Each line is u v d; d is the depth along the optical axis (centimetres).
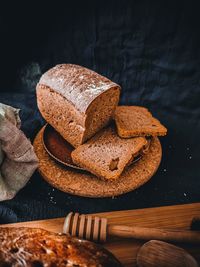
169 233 37
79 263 31
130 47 56
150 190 45
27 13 54
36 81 58
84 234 37
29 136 50
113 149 47
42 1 54
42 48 57
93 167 44
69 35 56
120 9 54
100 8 54
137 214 41
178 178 46
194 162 49
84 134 47
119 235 38
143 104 57
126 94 58
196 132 53
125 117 52
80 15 55
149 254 36
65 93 48
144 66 57
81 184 44
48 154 47
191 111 55
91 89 47
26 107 55
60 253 31
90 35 56
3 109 43
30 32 56
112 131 50
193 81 56
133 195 44
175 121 55
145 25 54
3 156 43
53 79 49
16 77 58
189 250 38
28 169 43
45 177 45
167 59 56
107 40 56
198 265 36
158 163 46
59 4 54
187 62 55
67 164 45
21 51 57
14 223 40
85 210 43
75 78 48
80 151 46
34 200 44
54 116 50
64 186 43
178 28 54
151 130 48
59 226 40
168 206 42
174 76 56
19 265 31
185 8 52
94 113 48
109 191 43
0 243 32
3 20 54
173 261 36
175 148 50
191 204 42
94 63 58
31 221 40
